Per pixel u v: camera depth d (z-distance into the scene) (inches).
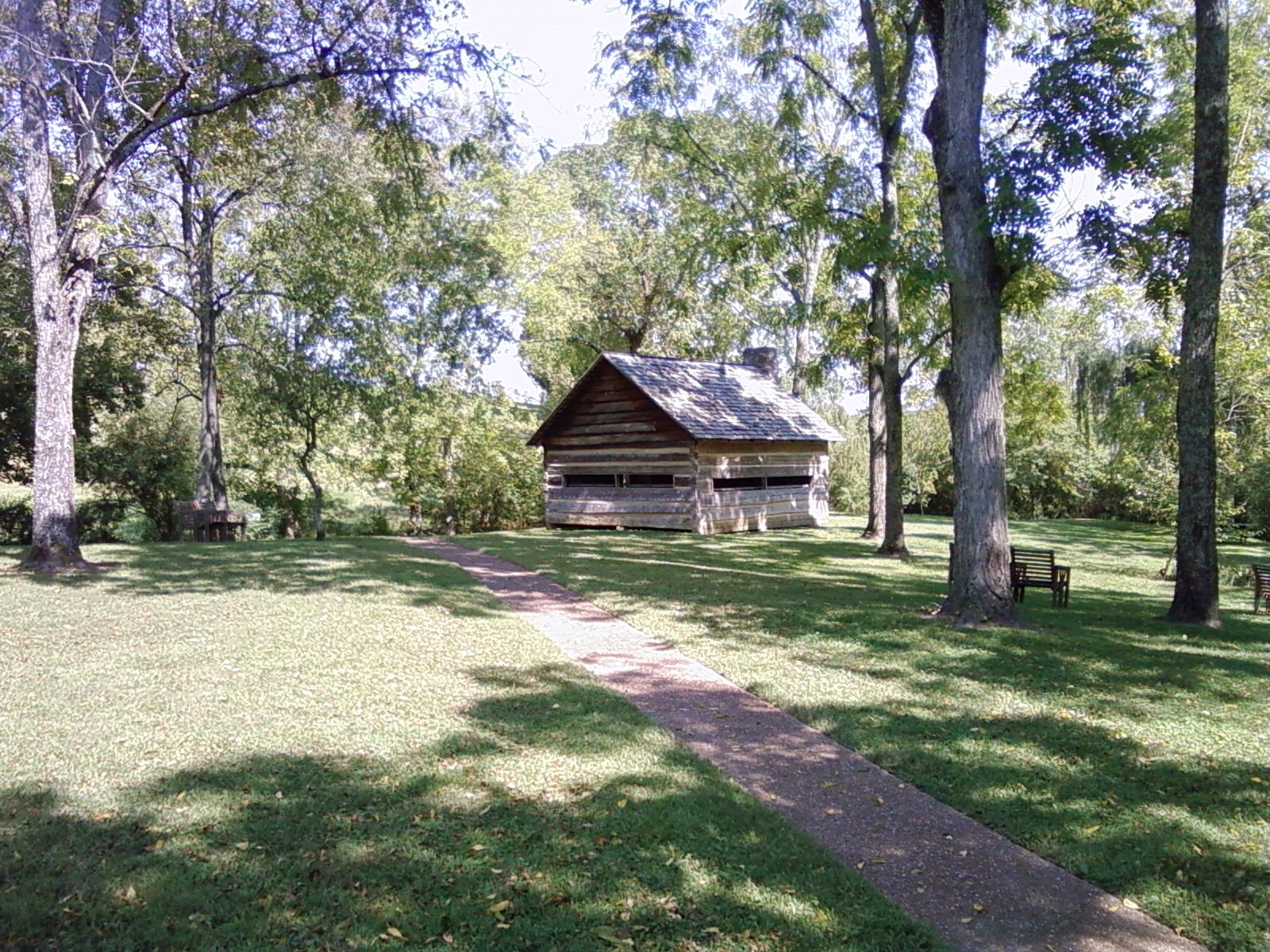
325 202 810.2
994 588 389.4
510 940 134.3
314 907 141.7
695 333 1336.1
